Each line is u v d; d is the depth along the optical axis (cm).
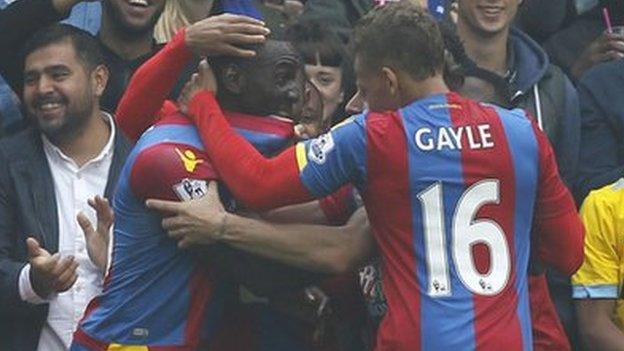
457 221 1095
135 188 1123
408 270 1095
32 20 1416
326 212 1153
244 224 1108
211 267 1131
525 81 1456
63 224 1334
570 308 1421
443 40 1184
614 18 1669
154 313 1133
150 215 1128
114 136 1364
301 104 1151
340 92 1401
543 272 1203
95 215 1340
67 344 1309
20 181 1338
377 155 1095
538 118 1448
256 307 1178
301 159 1098
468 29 1477
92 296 1314
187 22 1523
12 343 1313
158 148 1116
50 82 1352
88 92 1359
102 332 1143
